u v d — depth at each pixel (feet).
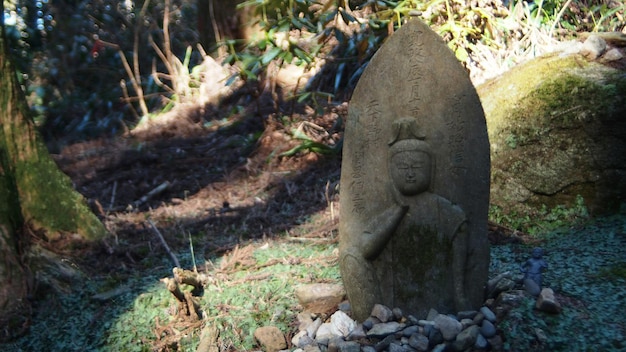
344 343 9.90
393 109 10.29
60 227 14.33
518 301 10.28
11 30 31.19
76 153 25.25
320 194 17.31
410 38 10.28
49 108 30.25
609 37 15.44
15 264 12.82
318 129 21.04
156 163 22.36
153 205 18.71
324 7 19.11
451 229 10.19
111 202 18.93
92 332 11.62
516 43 18.06
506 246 13.03
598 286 10.71
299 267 12.87
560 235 13.26
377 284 10.49
